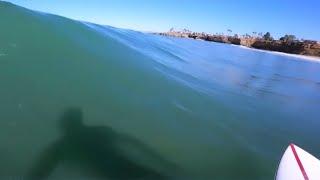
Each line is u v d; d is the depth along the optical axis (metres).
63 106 1.23
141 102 1.44
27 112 1.14
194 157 1.15
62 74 1.42
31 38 1.55
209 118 1.51
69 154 1.00
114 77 1.57
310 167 0.92
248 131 1.51
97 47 1.80
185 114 1.46
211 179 1.06
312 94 2.85
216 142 1.29
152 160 1.07
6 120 1.08
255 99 2.11
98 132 1.14
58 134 1.07
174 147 1.18
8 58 1.39
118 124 1.22
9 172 0.90
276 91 2.61
